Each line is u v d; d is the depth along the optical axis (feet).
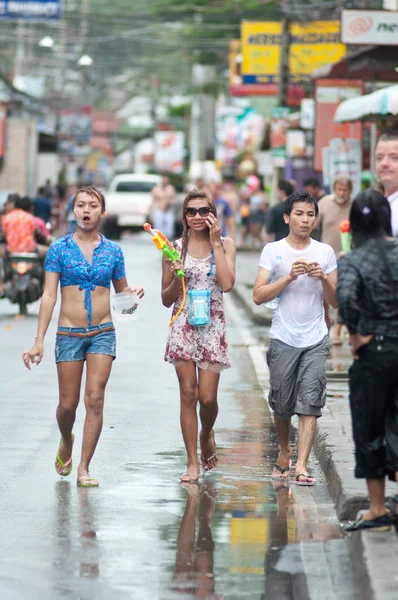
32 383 102.68
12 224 161.27
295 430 83.66
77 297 65.87
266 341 139.33
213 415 67.92
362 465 53.21
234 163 491.72
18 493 63.46
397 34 152.56
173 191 333.21
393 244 52.60
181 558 51.55
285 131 248.93
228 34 415.03
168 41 461.78
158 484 66.18
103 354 65.98
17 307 180.14
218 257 66.49
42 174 457.68
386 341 51.93
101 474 68.44
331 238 122.83
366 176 204.23
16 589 46.88
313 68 248.73
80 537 54.60
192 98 643.45
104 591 46.85
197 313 66.33
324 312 68.28
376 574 46.47
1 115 383.86
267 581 48.42
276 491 65.00
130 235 418.51
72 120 570.46
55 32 451.53
